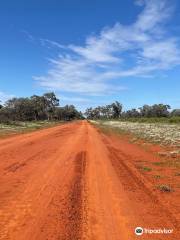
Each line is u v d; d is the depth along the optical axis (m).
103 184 13.17
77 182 13.39
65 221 8.56
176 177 15.38
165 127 70.06
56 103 158.50
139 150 27.00
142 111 191.25
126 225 8.42
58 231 7.82
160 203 10.70
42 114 145.88
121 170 16.75
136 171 16.67
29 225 8.20
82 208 9.79
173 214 9.52
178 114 165.62
